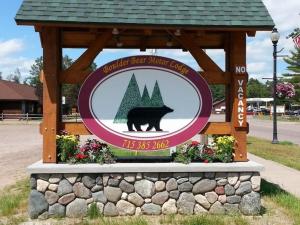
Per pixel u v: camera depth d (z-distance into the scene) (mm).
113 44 9453
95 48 8203
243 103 8320
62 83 8328
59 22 7570
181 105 8281
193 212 7883
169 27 7785
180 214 7836
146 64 8242
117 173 7781
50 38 8000
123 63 8211
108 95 8180
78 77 8172
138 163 8086
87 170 7688
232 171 7934
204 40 9227
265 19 7945
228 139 8266
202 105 8305
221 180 7953
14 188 10688
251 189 7980
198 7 8109
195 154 8289
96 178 7762
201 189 7906
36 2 7844
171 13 7926
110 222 7289
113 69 8195
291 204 8508
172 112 8273
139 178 7832
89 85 8156
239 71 8273
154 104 8250
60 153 8094
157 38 9445
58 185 7703
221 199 7941
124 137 8180
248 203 7938
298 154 17688
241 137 8359
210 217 7594
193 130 8281
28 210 7988
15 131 35406
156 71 8258
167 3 8133
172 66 8273
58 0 7934
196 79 8297
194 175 7918
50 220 7539
